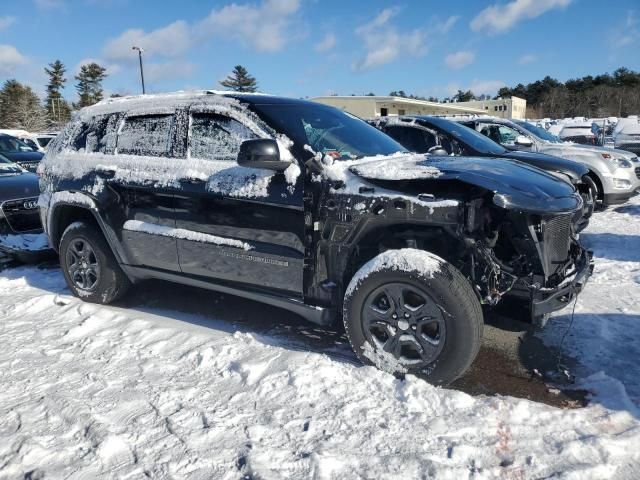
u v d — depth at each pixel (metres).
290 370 3.40
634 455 2.57
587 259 3.65
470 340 3.06
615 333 4.05
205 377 3.47
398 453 2.62
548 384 3.33
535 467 2.50
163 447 2.73
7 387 3.41
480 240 3.16
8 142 13.52
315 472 2.49
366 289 3.32
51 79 66.12
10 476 2.55
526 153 7.38
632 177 9.22
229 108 4.01
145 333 4.18
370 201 3.31
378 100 36.88
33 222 6.75
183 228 4.12
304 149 3.61
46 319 4.65
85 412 3.04
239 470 2.54
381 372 3.31
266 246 3.69
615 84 90.19
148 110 4.49
